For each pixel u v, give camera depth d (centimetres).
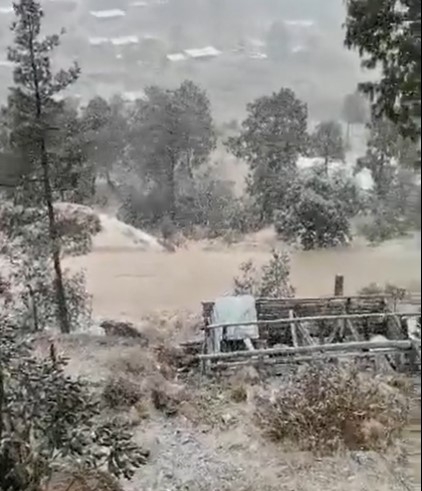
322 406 437
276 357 525
